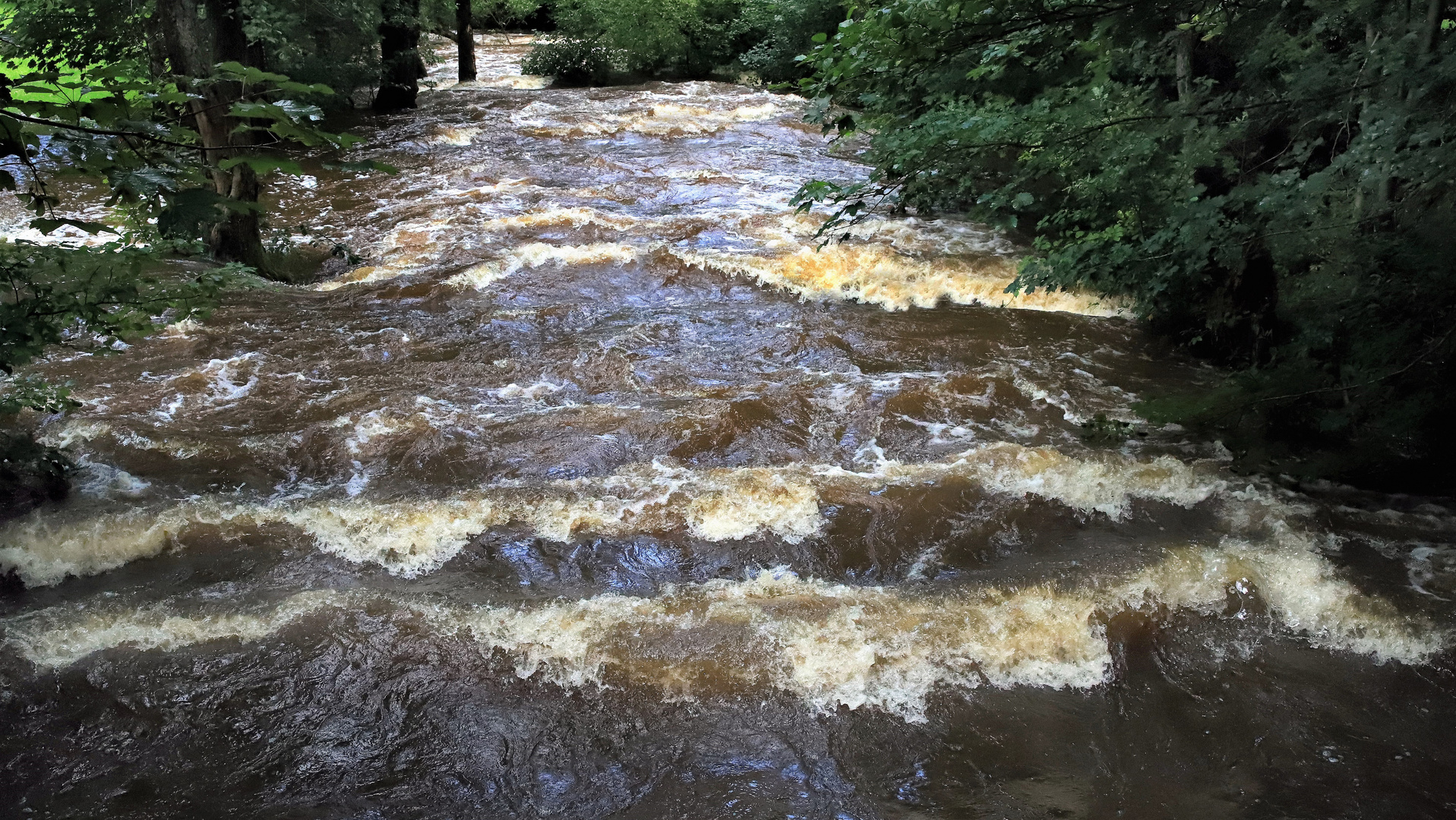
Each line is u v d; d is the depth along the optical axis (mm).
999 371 8766
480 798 4133
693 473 6797
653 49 28141
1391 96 5859
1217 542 6109
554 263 11609
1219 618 5445
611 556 5926
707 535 6164
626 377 8508
